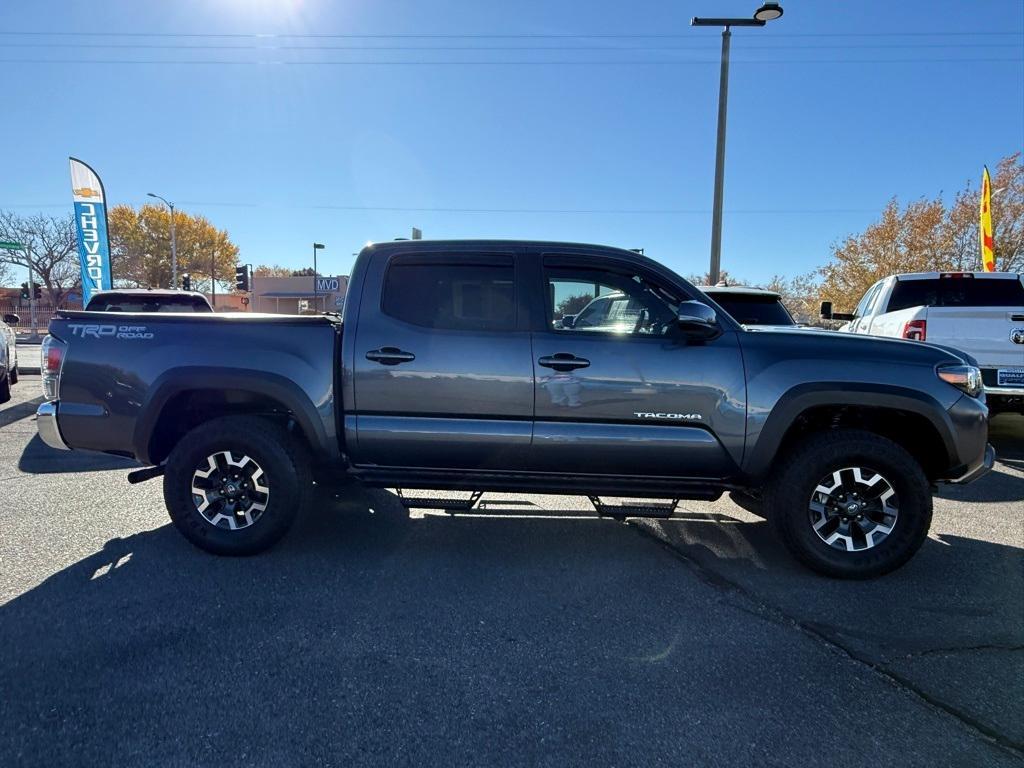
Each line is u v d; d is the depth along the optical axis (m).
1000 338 7.18
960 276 8.44
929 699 2.64
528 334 3.86
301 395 3.86
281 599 3.47
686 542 4.45
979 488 5.96
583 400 3.79
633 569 3.96
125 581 3.67
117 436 3.96
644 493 3.93
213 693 2.61
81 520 4.70
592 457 3.84
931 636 3.16
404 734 2.38
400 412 3.89
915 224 28.66
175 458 3.95
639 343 3.82
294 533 4.50
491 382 3.82
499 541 4.42
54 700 2.54
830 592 3.66
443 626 3.20
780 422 3.73
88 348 3.98
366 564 3.98
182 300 10.12
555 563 4.05
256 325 3.96
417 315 3.94
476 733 2.40
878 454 3.72
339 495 4.99
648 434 3.79
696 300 3.91
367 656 2.91
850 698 2.64
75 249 45.78
